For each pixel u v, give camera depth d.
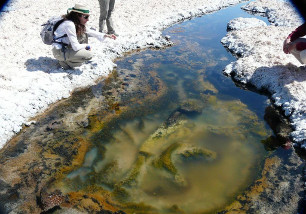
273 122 3.85
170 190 2.91
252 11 8.97
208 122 3.88
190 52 5.93
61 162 3.21
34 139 3.51
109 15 5.89
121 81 4.79
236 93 4.54
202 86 4.71
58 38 4.25
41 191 2.85
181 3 8.95
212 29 7.30
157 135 3.64
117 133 3.66
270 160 3.25
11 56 4.97
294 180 2.97
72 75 4.61
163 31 7.00
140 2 8.77
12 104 3.82
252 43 5.82
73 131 3.67
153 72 5.10
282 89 4.27
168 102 4.29
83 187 2.92
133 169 3.14
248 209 2.69
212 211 2.69
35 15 6.99
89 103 4.21
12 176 3.01
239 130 3.72
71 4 7.91
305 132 3.45
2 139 3.42
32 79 4.36
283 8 8.58
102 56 5.30
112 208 2.71
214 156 3.32
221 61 5.56
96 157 3.29
